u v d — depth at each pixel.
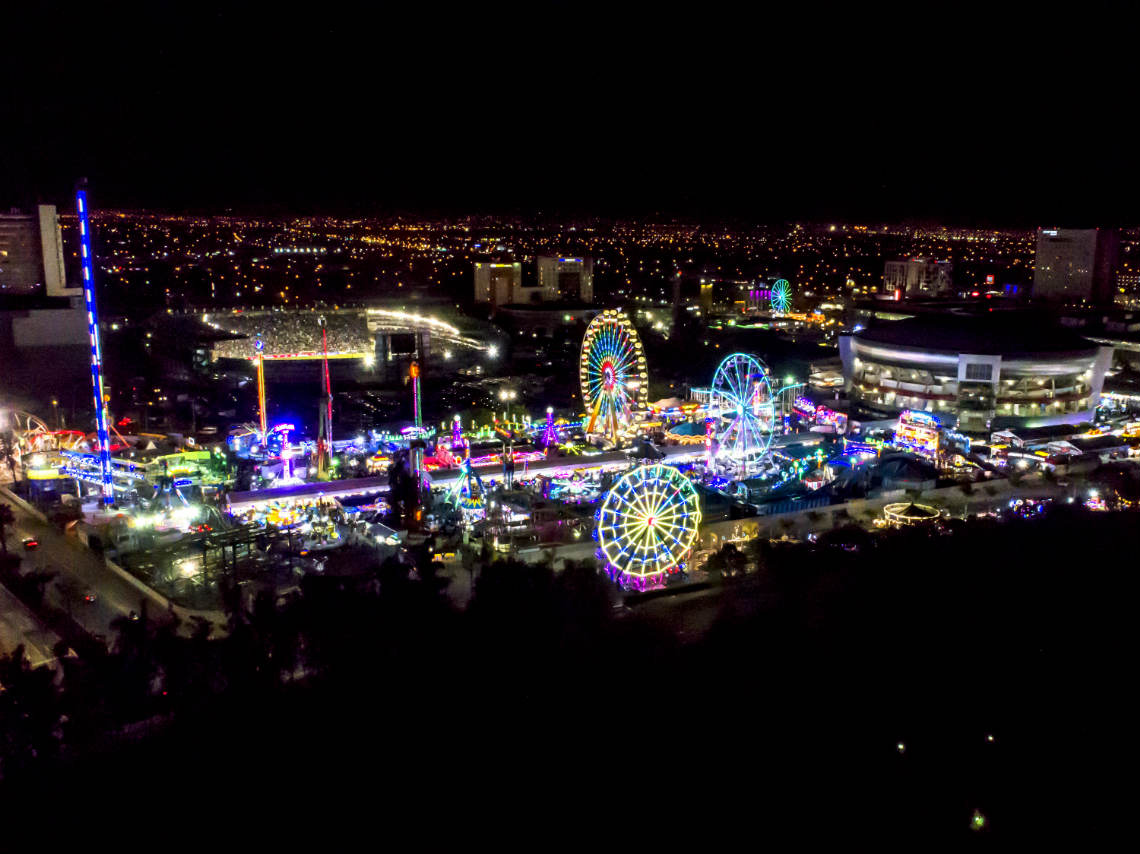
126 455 164.88
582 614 104.94
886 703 91.25
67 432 177.62
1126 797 77.00
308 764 81.75
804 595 114.38
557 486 154.62
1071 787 78.31
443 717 88.19
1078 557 123.69
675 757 82.88
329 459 165.88
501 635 99.06
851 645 102.44
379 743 84.56
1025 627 106.19
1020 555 124.19
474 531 135.62
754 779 79.81
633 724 87.69
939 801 76.69
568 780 79.75
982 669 97.38
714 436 172.88
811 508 146.50
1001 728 86.94
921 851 70.94
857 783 79.12
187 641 96.44
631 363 190.38
